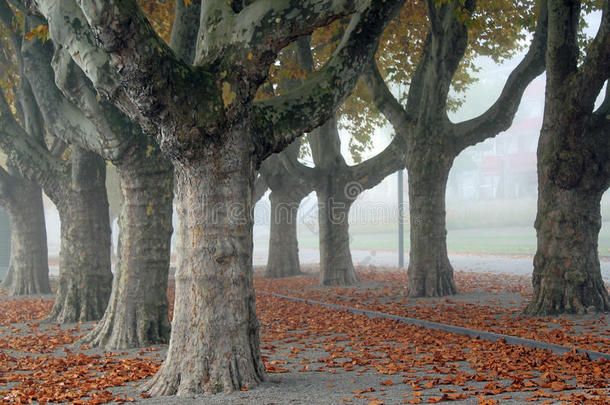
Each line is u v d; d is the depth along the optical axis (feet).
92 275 42.04
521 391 18.54
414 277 50.67
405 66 60.23
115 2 17.11
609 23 32.78
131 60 18.12
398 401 17.76
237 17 21.12
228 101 20.59
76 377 23.48
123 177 32.35
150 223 32.45
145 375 23.89
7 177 59.36
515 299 47.01
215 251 20.93
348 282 63.82
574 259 36.70
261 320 40.55
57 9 22.22
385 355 26.89
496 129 48.62
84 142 33.78
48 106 34.94
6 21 46.26
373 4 24.68
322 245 64.28
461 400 17.58
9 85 58.18
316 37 57.72
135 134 31.32
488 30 58.54
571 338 28.17
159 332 32.48
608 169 36.37
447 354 25.64
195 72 20.08
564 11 35.60
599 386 18.69
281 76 54.29
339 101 24.68
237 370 20.61
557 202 37.29
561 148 36.58
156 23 46.47
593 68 33.96
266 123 22.53
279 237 75.36
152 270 32.55
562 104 36.14
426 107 48.47
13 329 38.91
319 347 30.17
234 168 21.20
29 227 60.59
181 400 18.97
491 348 26.81
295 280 69.72
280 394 19.21
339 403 17.67
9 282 65.62
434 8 44.55
